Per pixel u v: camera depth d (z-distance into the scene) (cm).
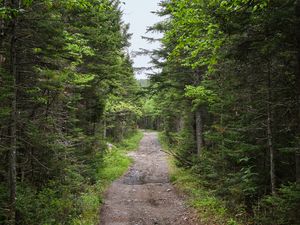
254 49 873
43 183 1192
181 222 1199
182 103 2081
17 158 1109
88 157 1731
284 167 1068
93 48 1767
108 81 1967
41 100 1052
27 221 888
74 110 1552
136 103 3919
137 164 2930
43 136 1084
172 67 1931
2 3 778
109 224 1195
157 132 7775
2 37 854
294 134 981
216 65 1255
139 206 1471
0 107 834
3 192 891
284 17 732
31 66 1056
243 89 1133
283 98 952
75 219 1111
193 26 825
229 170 1296
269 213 966
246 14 793
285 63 915
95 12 1529
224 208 1198
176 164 2341
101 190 1753
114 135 4366
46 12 956
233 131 1190
